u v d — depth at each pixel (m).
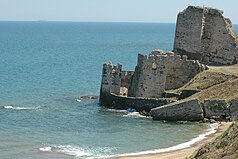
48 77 149.88
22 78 146.50
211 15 104.88
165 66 94.12
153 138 73.50
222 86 85.81
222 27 104.19
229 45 104.00
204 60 106.06
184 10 106.25
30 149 68.44
